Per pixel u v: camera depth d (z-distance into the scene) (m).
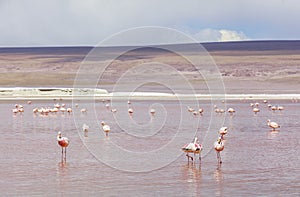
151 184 23.14
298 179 23.78
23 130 42.62
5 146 33.66
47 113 57.81
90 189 22.28
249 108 63.72
